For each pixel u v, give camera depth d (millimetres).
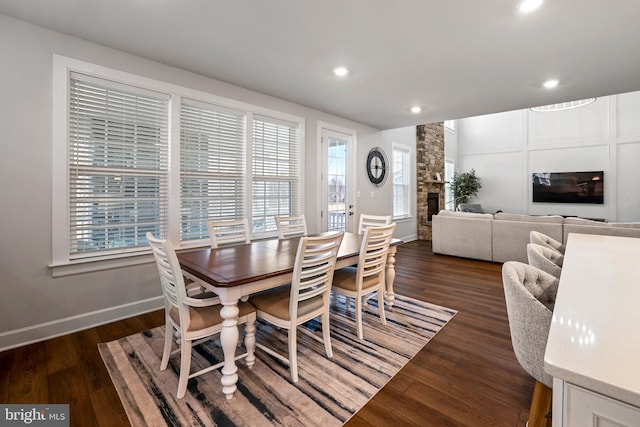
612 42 2443
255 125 3688
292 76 3176
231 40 2443
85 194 2506
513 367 1938
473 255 4969
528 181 8992
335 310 2883
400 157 6711
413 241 6953
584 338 673
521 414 1522
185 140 3076
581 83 3334
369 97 3836
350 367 1934
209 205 3297
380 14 2084
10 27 2129
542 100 3945
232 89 3416
